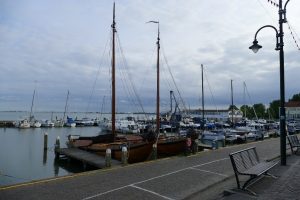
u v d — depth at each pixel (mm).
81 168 22531
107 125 63031
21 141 43906
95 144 24344
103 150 22141
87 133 61312
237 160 9477
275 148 23016
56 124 75125
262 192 8930
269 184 9914
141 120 72188
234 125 61938
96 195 9055
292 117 105000
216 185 10438
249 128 48406
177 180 11086
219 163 14977
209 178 11445
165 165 14336
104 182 10672
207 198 8781
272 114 104625
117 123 62844
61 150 24875
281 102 13891
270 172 11906
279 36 13852
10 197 8758
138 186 10156
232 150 21344
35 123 72000
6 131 63062
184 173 12383
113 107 26422
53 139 47438
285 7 13773
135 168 13508
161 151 23219
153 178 11398
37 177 19781
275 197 8344
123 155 15938
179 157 17297
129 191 9539
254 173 9008
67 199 8625
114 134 25922
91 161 19172
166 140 24188
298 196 8438
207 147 25891
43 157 28047
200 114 86812
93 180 10977
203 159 16438
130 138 26750
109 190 9625
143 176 11742
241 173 9055
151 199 8727
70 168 23094
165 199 8758
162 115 65688
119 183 10555
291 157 17234
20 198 8680
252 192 8750
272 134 43094
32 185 10133
